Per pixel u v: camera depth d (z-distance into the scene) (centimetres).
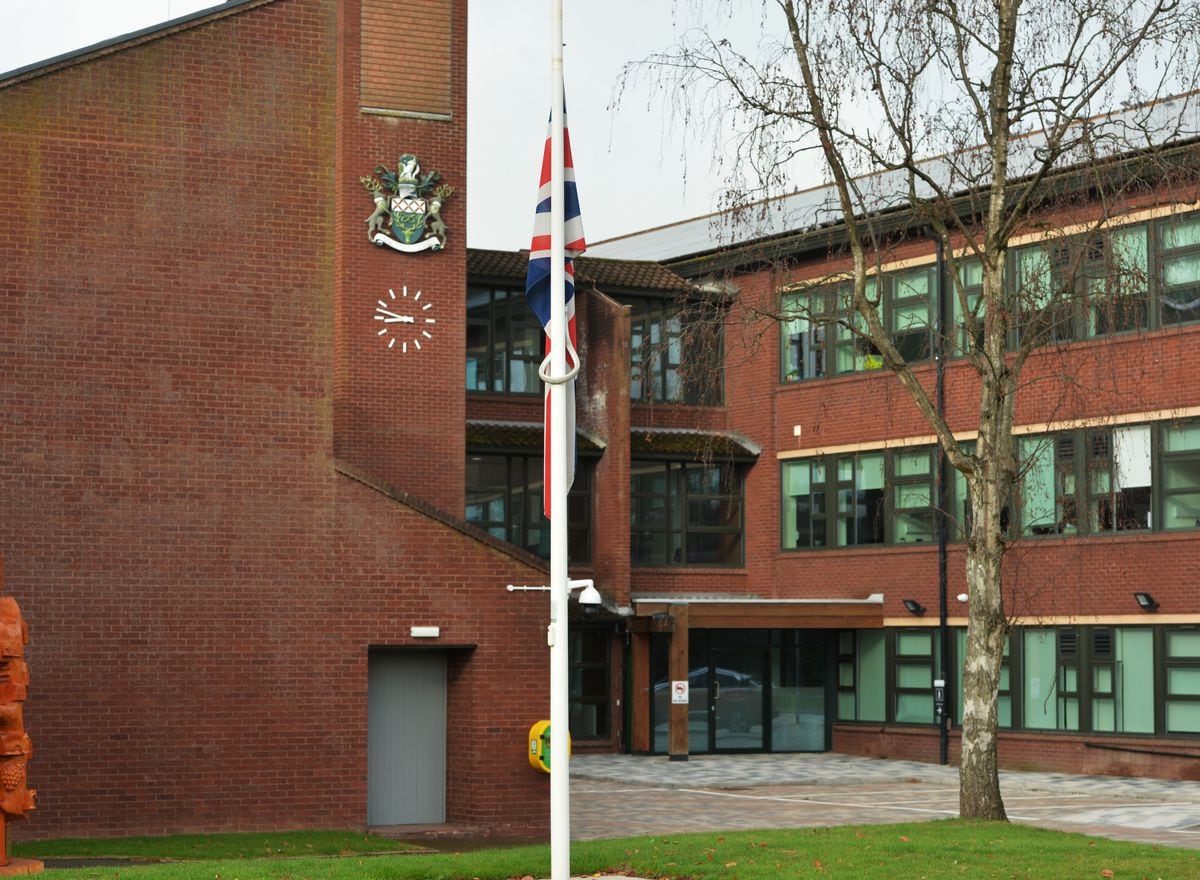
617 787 2956
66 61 2181
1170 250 3058
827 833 1836
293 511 2225
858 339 3666
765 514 3872
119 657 2117
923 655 3516
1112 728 3150
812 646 3738
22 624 1513
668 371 3888
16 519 2091
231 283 2236
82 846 1981
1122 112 1981
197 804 2133
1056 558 3241
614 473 3647
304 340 2262
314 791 2195
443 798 2328
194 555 2169
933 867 1523
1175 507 3058
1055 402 3212
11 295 2122
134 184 2202
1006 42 1991
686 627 3456
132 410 2162
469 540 2308
